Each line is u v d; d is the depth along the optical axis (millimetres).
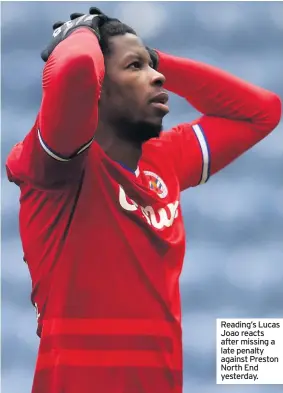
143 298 9828
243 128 11844
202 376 28266
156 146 11094
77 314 9734
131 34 10125
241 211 32906
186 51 37750
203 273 31375
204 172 11633
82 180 9773
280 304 30797
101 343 9727
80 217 9758
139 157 10305
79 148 9289
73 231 9758
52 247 9859
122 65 9961
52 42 9938
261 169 33781
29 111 35812
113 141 10102
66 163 9383
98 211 9797
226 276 31359
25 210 10102
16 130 34906
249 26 37719
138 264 9852
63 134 9125
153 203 10219
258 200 33188
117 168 9914
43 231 9898
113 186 9828
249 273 31375
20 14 37656
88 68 8859
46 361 9867
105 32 10055
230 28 37812
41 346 9945
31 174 9586
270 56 37719
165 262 10086
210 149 11602
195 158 11500
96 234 9766
